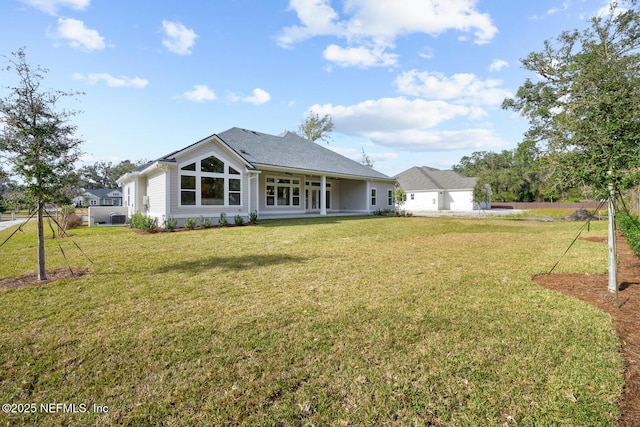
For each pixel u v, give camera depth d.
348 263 6.55
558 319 3.63
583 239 10.38
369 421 2.08
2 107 4.87
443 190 37.53
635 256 6.89
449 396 2.31
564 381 2.46
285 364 2.73
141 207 16.94
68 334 3.29
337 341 3.13
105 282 5.14
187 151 12.87
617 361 2.73
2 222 22.52
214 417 2.12
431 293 4.58
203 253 7.54
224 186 14.21
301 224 14.34
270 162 17.27
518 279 5.33
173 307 4.04
